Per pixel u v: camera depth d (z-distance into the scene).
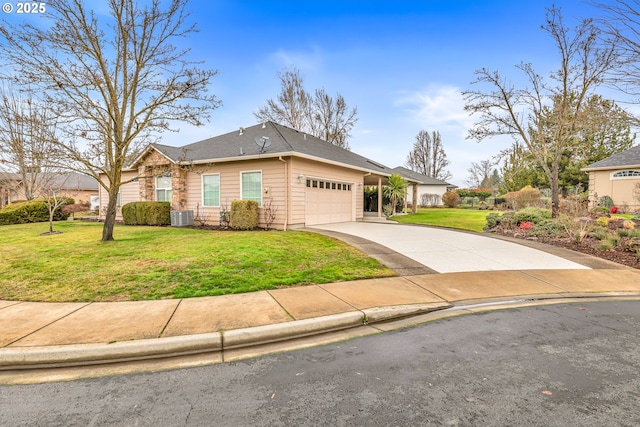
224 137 16.70
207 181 14.25
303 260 7.20
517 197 19.25
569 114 12.37
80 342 3.42
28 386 2.82
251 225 12.53
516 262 7.68
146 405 2.51
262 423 2.28
